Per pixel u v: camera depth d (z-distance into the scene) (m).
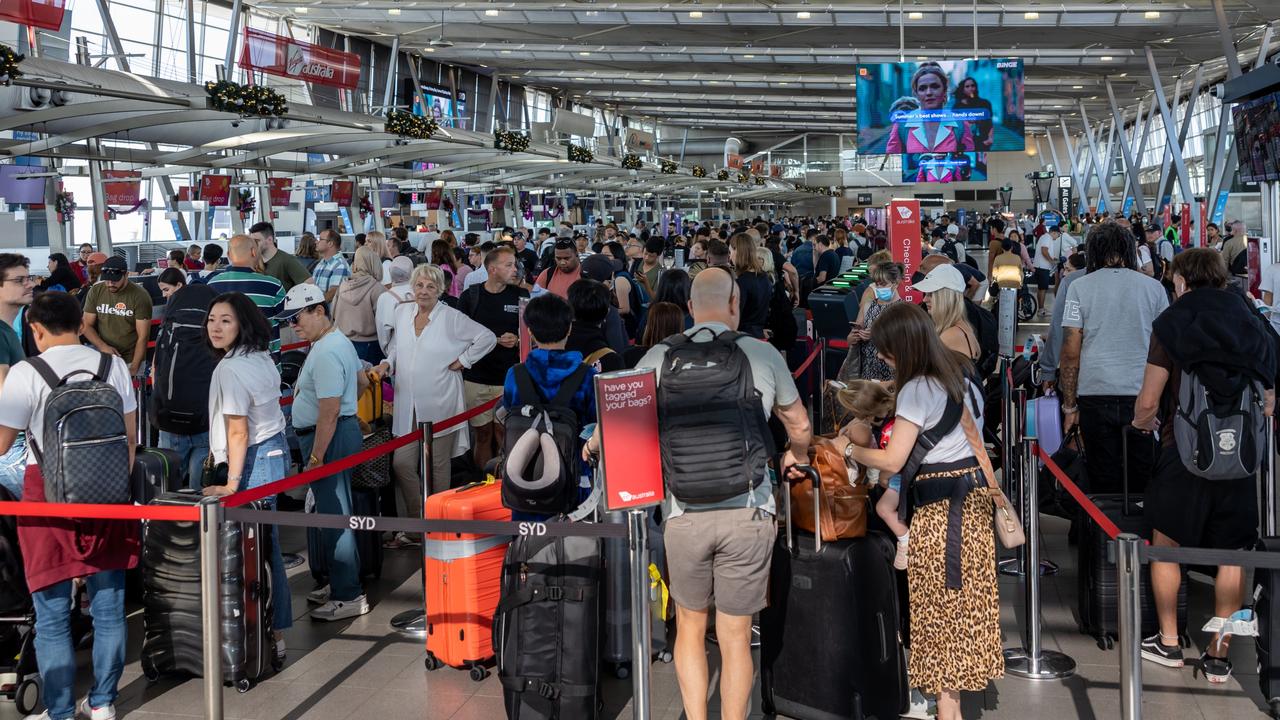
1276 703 4.34
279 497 7.53
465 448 6.45
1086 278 5.74
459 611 4.88
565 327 4.79
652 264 11.19
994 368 7.19
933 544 3.96
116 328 8.56
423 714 4.52
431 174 31.34
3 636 4.81
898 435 3.92
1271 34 30.33
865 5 28.78
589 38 34.66
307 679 4.92
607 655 4.73
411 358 6.21
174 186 25.11
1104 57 36.84
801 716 4.26
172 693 4.83
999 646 4.00
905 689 4.38
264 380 5.06
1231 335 4.41
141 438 8.63
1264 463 5.60
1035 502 4.81
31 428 4.44
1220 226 29.11
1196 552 3.49
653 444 3.76
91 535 4.36
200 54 27.70
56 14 12.66
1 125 14.98
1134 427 4.88
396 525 4.20
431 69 39.94
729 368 3.73
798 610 4.21
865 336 7.80
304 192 26.92
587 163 34.88
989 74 21.88
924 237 18.83
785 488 4.13
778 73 44.78
